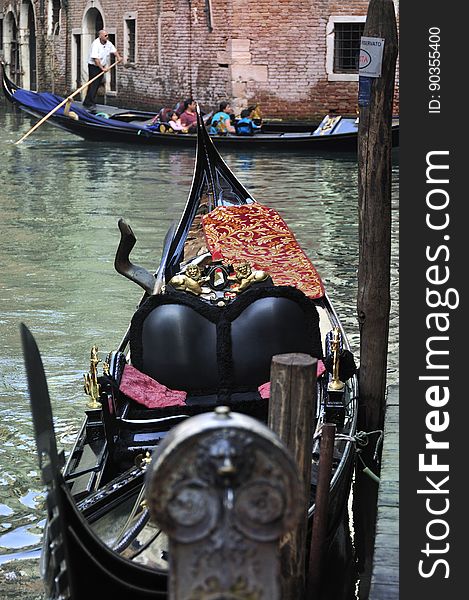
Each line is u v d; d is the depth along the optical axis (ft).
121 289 27.66
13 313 25.35
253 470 5.92
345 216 38.04
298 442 10.89
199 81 68.18
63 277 28.89
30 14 93.66
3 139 63.57
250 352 15.79
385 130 16.71
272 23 63.77
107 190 44.21
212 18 65.82
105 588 9.82
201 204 25.88
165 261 21.33
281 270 20.01
